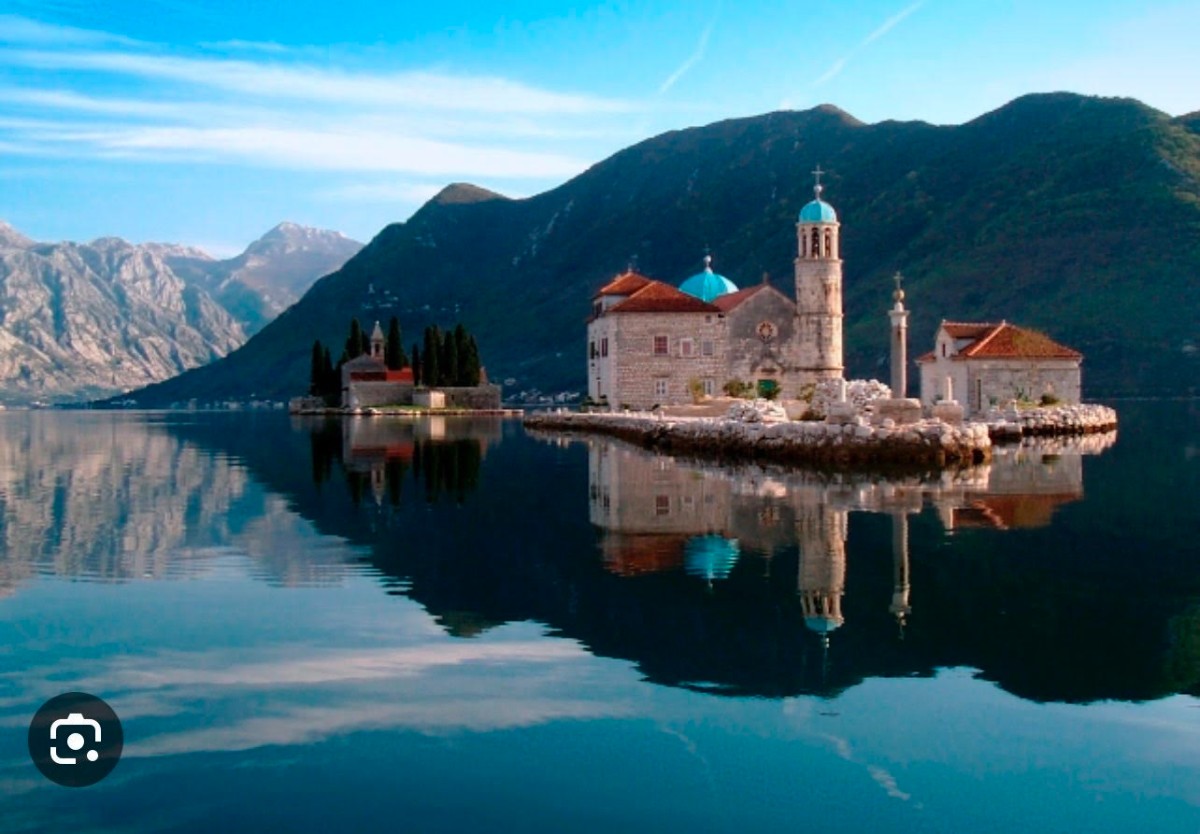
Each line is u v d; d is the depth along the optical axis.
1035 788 12.11
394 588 21.73
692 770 12.52
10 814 11.43
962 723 13.95
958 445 50.06
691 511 32.81
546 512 33.28
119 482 47.00
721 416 75.38
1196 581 21.97
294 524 31.41
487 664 16.39
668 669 16.09
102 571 24.02
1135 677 15.71
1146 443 66.12
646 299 95.38
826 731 13.65
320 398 174.62
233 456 64.88
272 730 13.69
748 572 22.89
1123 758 12.92
